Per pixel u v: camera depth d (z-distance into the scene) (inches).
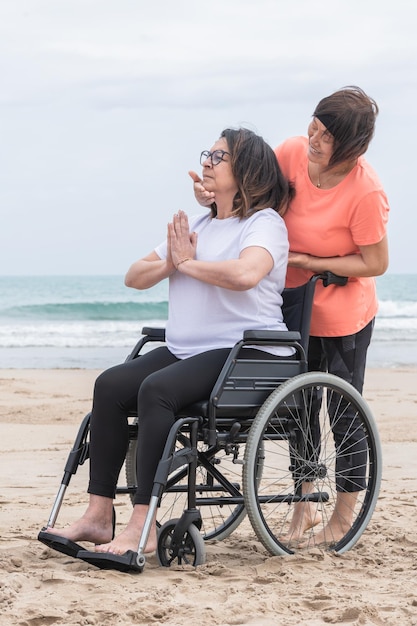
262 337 153.3
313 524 179.9
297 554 157.9
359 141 161.0
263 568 151.3
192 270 157.5
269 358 158.2
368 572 149.2
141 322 1231.5
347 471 171.3
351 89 163.5
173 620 122.0
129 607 126.8
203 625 119.7
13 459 299.0
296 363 159.3
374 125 163.2
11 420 394.0
